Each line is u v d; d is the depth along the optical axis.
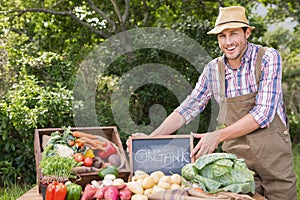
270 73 3.11
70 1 7.67
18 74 6.46
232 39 3.12
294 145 8.70
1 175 6.04
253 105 3.19
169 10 8.09
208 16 8.24
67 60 6.61
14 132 6.04
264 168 3.20
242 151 3.24
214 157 2.66
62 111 5.78
